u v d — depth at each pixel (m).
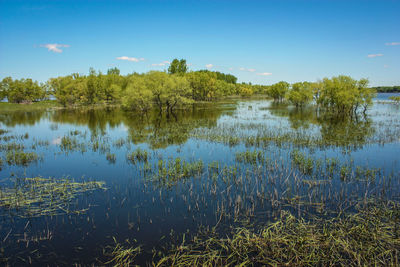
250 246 7.09
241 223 8.43
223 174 13.25
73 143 21.56
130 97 45.09
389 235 7.33
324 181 11.91
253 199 10.25
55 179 12.95
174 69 79.19
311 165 13.76
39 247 7.24
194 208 9.61
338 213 8.81
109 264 6.50
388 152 17.20
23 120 39.62
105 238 7.68
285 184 11.70
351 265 6.23
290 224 8.05
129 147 20.17
